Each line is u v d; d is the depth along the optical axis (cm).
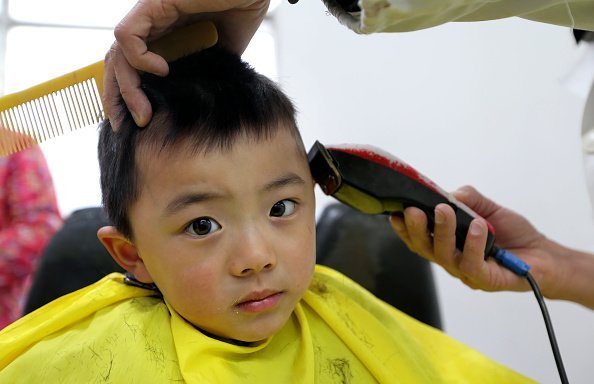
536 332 129
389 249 95
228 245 56
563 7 56
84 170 161
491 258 74
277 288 58
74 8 166
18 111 61
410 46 146
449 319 138
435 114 143
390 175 66
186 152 55
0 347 62
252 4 59
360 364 68
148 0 54
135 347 60
